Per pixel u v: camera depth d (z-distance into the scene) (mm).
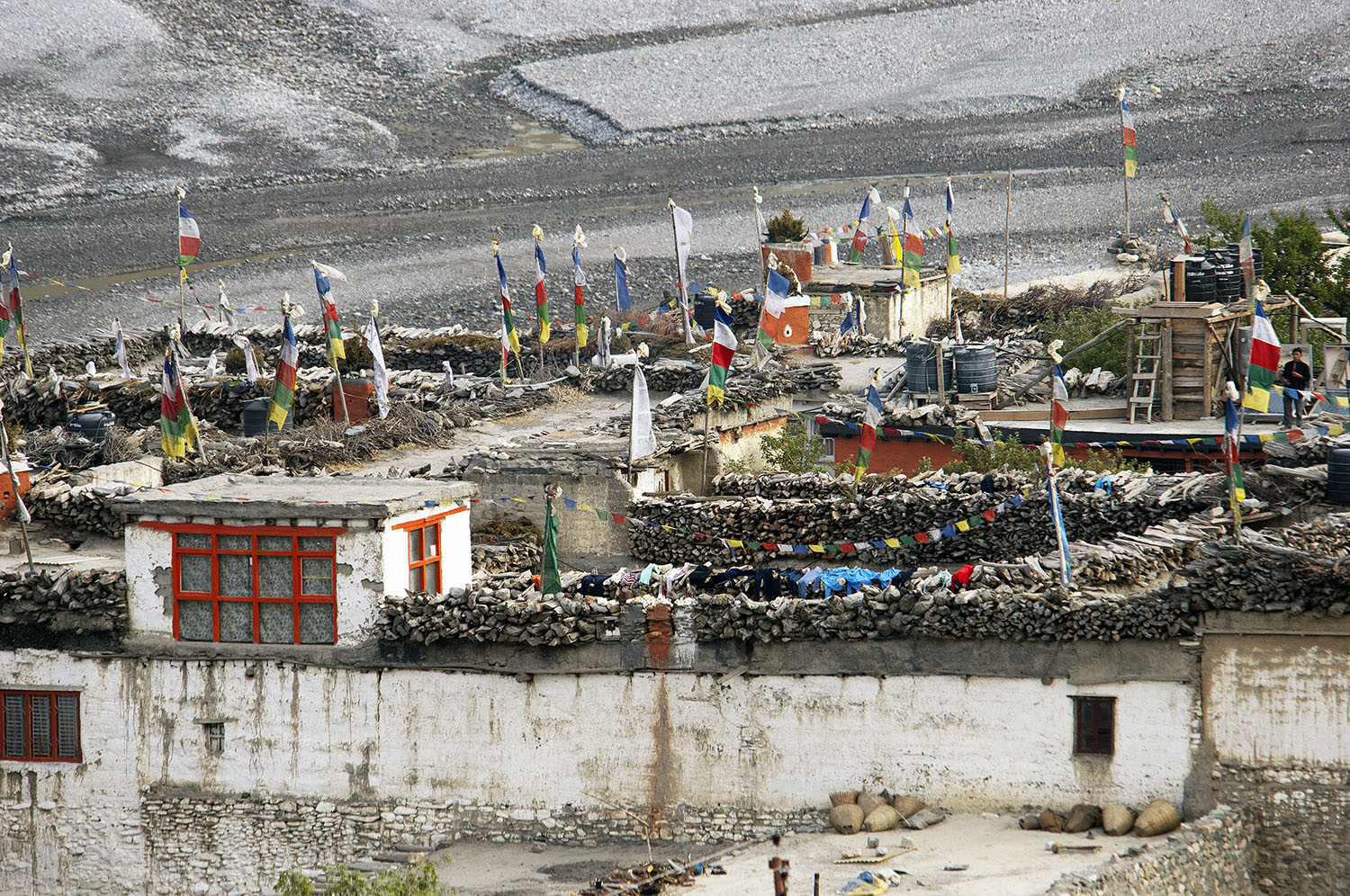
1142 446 141625
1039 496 114312
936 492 118812
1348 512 105250
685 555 125250
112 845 108375
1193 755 94000
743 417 162125
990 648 96438
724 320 120688
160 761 107562
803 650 99000
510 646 102562
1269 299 162625
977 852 91188
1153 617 93812
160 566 106312
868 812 96688
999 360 181000
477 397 178625
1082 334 194625
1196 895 89688
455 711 103500
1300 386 136500
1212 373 147625
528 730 102625
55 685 108625
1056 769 95812
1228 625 93125
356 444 153625
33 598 108562
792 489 127875
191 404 189000
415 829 104188
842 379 183000
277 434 164250
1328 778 92375
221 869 106812
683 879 91312
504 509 131625
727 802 100188
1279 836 93188
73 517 128125
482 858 100562
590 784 102062
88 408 186125
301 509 103188
